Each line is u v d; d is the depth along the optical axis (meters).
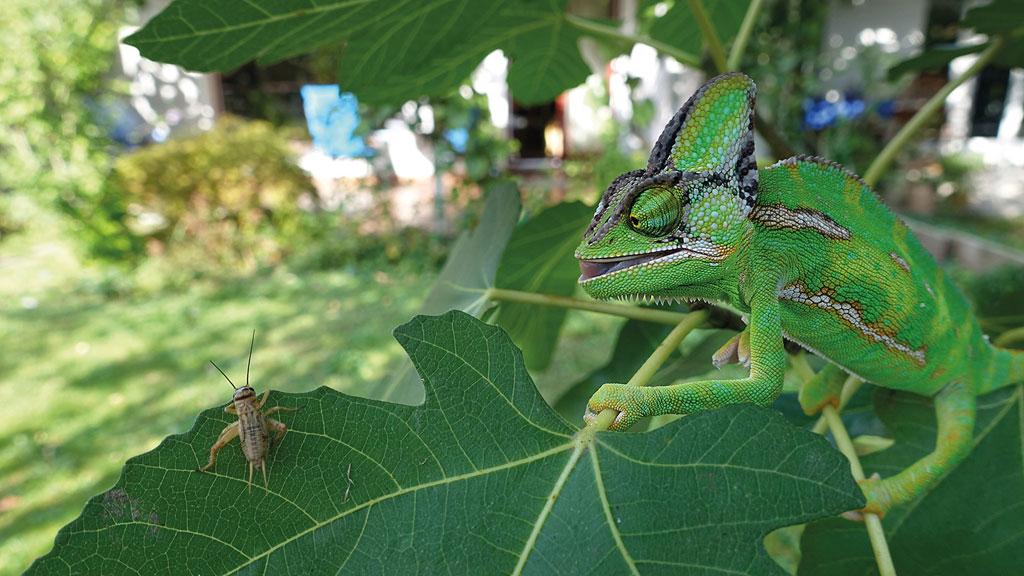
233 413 0.15
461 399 0.17
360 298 1.26
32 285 1.38
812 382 0.24
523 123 2.03
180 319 1.18
